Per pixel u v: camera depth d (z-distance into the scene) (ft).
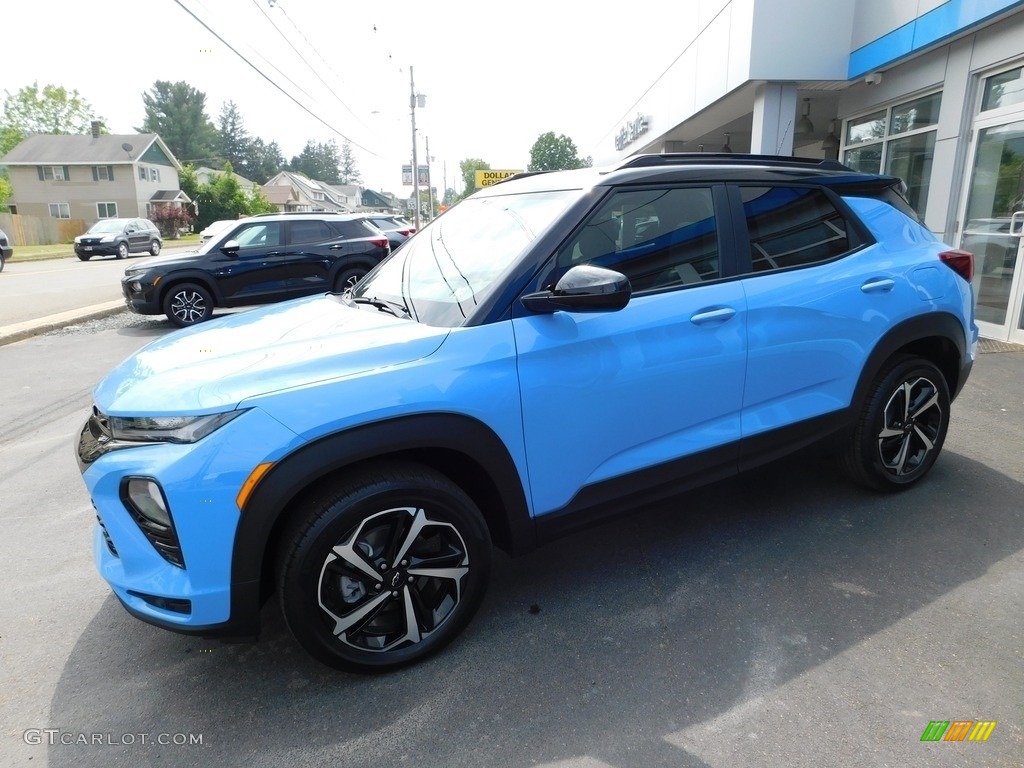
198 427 6.95
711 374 9.53
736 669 7.99
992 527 11.02
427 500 7.79
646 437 9.26
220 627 7.19
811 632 8.60
